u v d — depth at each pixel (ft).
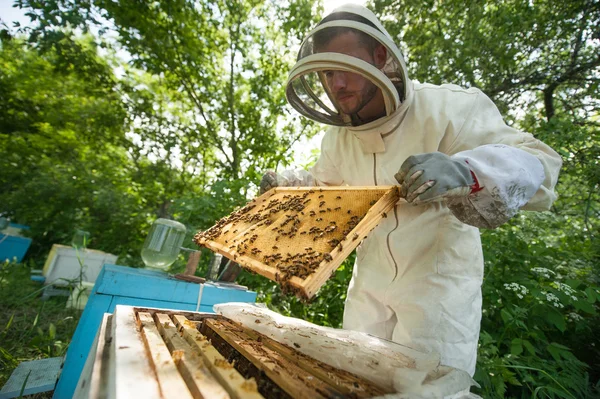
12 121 46.78
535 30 18.79
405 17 21.99
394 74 5.57
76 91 42.11
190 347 3.49
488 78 20.02
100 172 43.73
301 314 13.91
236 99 36.96
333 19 5.72
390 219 6.38
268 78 35.17
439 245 5.93
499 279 10.18
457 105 5.71
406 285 5.99
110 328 4.77
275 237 5.17
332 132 7.86
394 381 2.99
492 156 4.38
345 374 3.39
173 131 36.17
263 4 32.55
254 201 7.32
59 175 41.09
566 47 19.81
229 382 2.54
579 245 12.98
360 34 5.45
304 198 6.20
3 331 11.54
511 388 8.71
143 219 34.78
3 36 21.47
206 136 36.68
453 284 5.78
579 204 17.08
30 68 42.98
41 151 46.24
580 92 18.98
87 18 24.29
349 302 7.00
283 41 33.96
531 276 10.42
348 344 4.02
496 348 8.14
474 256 6.08
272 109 35.01
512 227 13.48
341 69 5.03
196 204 16.26
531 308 9.33
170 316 5.21
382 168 6.32
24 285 19.95
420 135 5.87
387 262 6.34
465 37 19.60
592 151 13.82
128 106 34.81
